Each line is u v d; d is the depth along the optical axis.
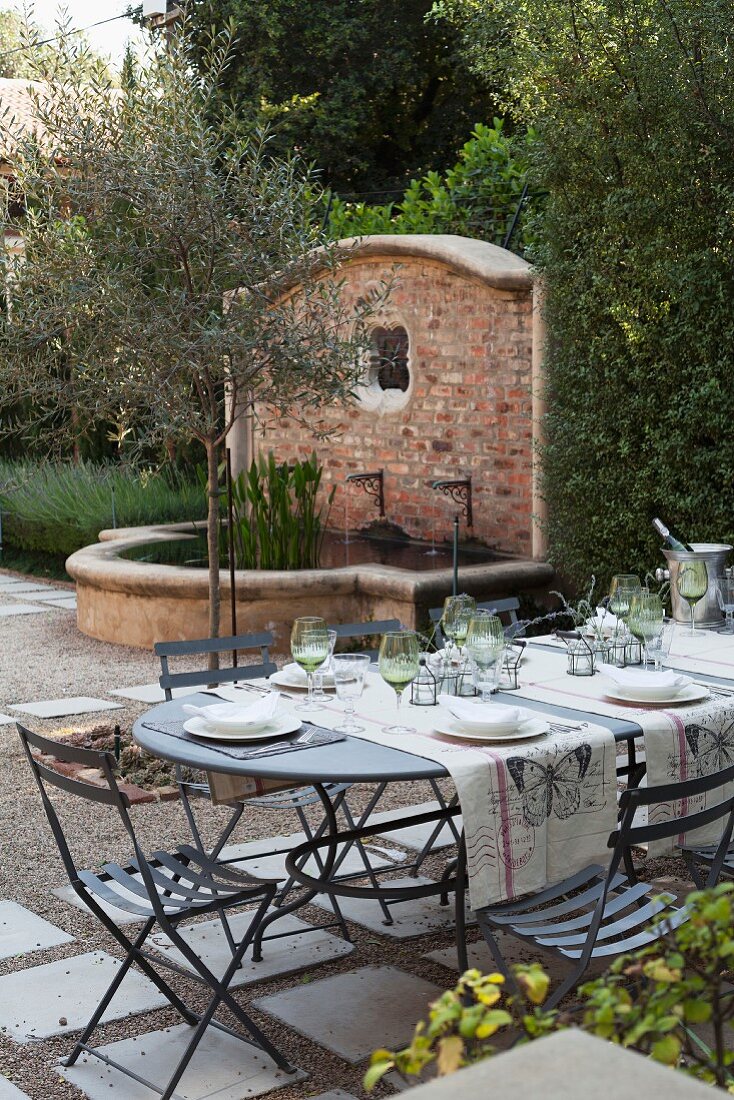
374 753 3.48
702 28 7.12
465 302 9.95
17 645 9.85
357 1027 3.75
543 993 1.59
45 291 6.18
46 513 13.61
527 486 9.61
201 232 6.05
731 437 7.52
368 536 11.15
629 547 8.31
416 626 8.60
